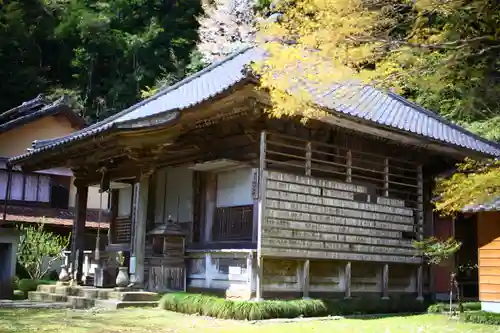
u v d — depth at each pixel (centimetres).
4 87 3319
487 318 1095
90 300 1198
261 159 1136
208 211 1347
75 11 3978
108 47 3919
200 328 875
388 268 1373
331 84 722
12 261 1335
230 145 1266
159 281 1248
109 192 1684
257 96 1031
